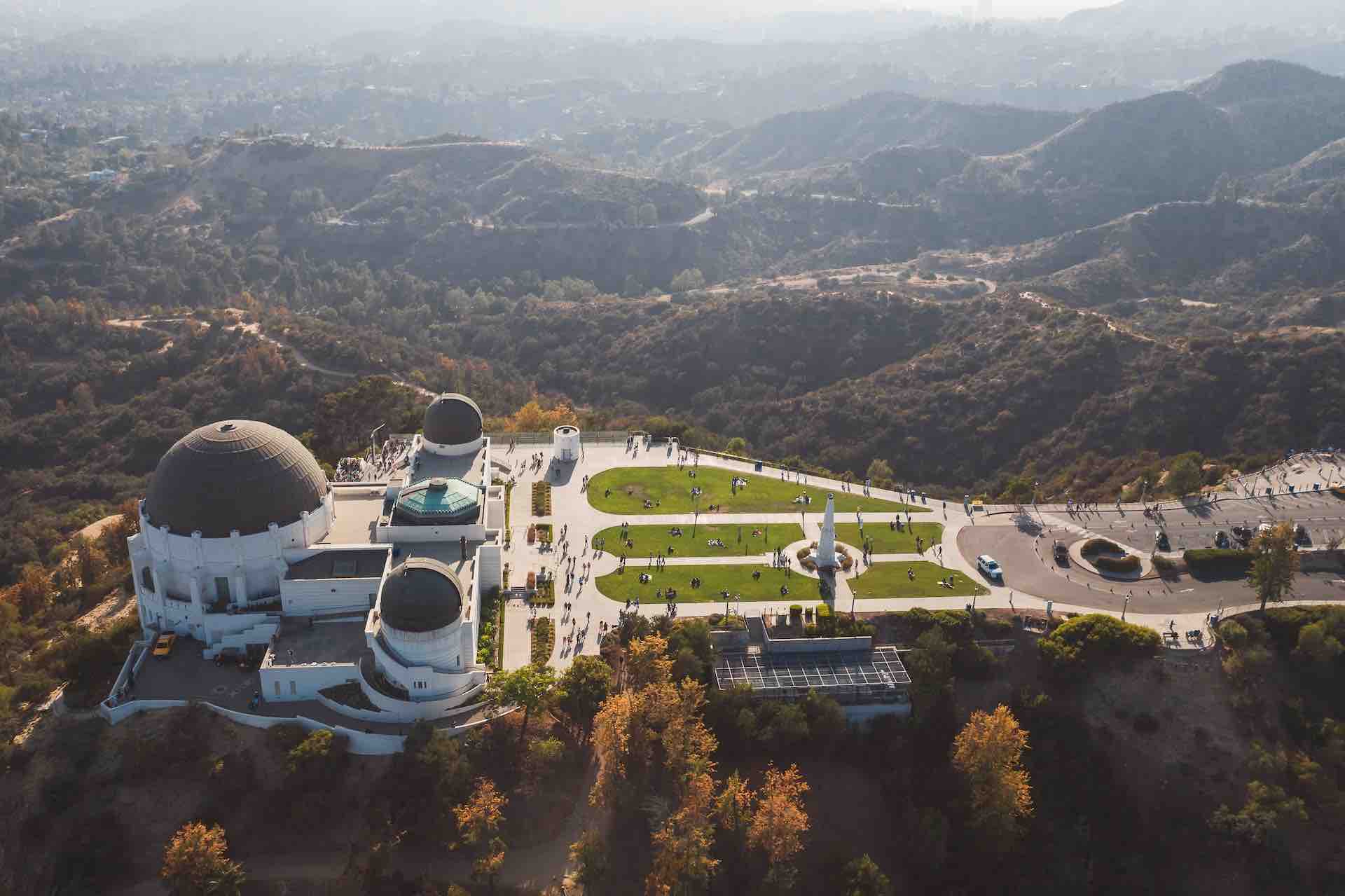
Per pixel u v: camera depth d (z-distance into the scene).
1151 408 193.88
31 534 177.00
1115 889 102.25
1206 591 131.88
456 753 98.88
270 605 115.38
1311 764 106.38
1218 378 195.25
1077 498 163.88
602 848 93.62
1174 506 156.00
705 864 90.38
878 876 95.06
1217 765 109.69
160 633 115.44
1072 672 116.25
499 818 93.25
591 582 134.38
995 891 101.31
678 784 99.38
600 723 100.50
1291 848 103.31
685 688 105.12
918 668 113.00
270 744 101.06
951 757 108.25
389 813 96.50
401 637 104.31
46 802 97.00
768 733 107.62
